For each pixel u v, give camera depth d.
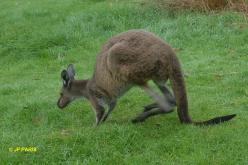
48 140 11.82
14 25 24.66
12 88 17.05
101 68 12.61
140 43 11.98
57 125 13.38
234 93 14.78
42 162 11.09
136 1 25.36
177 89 12.20
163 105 12.48
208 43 19.91
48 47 21.81
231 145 11.20
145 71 11.95
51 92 16.36
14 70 19.89
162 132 12.12
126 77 12.15
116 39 12.45
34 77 18.77
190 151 11.16
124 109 14.37
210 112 13.45
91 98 13.19
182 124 12.48
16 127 13.39
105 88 12.74
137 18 22.98
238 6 22.28
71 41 21.94
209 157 10.78
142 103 14.69
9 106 15.10
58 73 19.00
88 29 22.70
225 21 21.48
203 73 16.86
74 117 13.89
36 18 25.31
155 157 10.96
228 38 20.00
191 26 21.33
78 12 24.86
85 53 20.77
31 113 14.32
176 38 20.62
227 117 12.26
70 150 11.34
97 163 10.83
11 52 21.69
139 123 12.79
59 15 25.22
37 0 28.89
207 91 15.10
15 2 29.28
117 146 11.42
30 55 21.30
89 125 13.22
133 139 11.63
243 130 11.91
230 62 17.67
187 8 23.00
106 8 24.55
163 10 23.22
